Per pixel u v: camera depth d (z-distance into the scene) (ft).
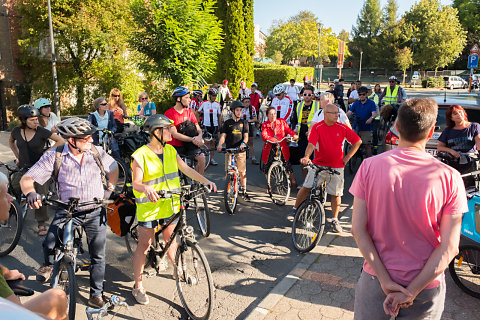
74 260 11.38
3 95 64.64
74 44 61.36
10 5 62.54
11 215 16.80
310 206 16.89
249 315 12.13
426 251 6.99
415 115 7.07
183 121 21.48
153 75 47.52
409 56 190.80
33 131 17.74
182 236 12.48
